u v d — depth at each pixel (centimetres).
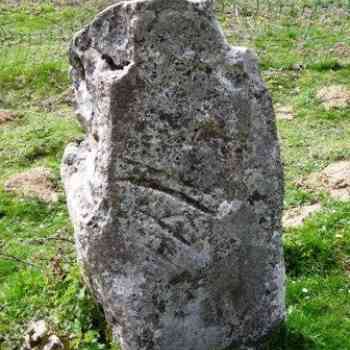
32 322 288
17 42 708
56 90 608
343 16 759
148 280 242
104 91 231
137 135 233
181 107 236
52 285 303
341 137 497
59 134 509
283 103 564
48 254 358
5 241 381
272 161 251
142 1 226
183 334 251
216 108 240
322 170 445
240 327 261
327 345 275
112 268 239
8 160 479
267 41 688
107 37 240
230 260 252
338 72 609
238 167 246
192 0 233
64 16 795
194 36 234
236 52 241
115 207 234
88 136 261
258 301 262
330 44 674
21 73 631
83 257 249
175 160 238
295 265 335
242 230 251
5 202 419
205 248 247
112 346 259
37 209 412
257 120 246
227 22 747
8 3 859
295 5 802
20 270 342
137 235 238
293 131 510
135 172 235
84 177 253
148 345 246
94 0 844
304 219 374
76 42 253
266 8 793
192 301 250
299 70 620
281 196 256
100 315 273
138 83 230
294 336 275
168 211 241
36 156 487
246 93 243
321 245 340
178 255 243
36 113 564
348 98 552
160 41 230
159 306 245
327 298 307
